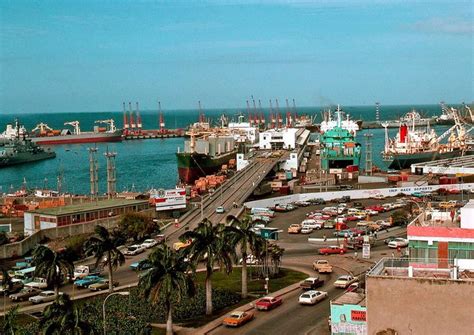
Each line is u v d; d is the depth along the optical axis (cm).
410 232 6831
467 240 6631
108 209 18000
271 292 11331
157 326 9656
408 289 5912
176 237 16475
